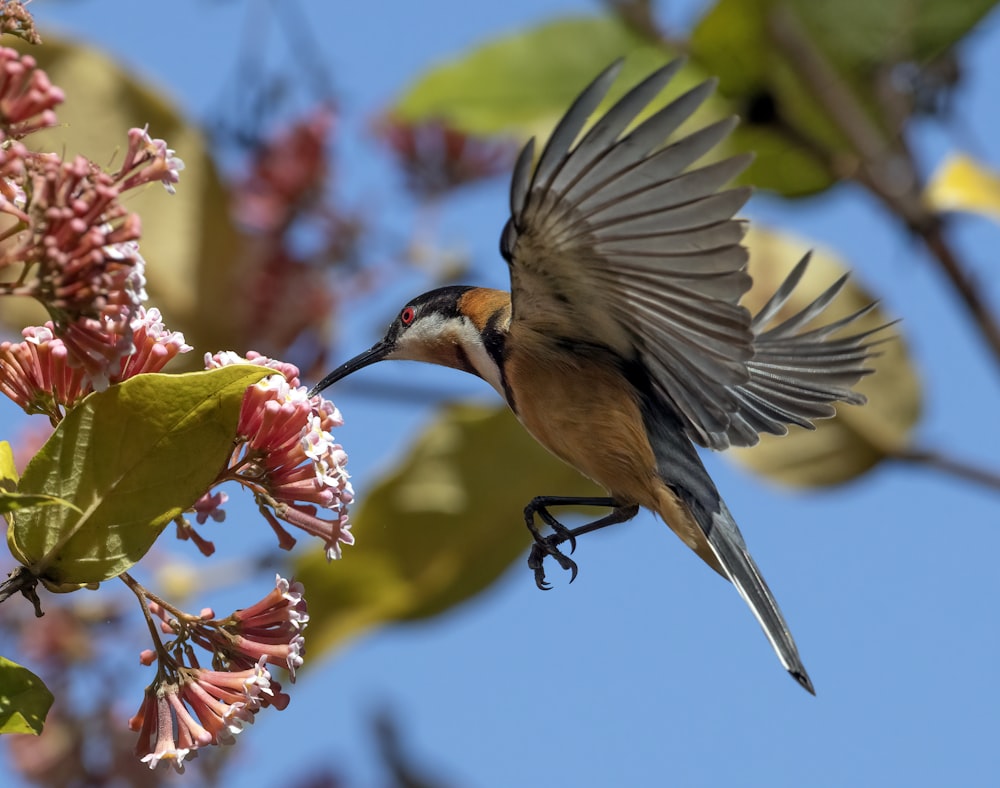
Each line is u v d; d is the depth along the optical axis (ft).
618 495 33.96
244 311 38.75
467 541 37.55
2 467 21.76
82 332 20.79
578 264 28.25
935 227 32.78
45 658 39.27
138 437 21.29
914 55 34.58
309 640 37.58
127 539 21.31
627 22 35.19
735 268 26.32
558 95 36.27
